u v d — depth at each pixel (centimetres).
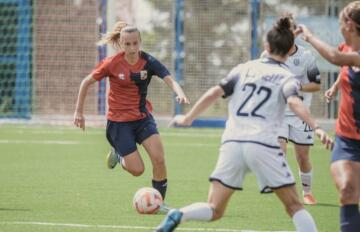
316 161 4694
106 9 6744
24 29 7181
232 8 6712
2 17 7244
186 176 3966
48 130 6425
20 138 5794
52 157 4712
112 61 2873
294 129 3144
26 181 3712
